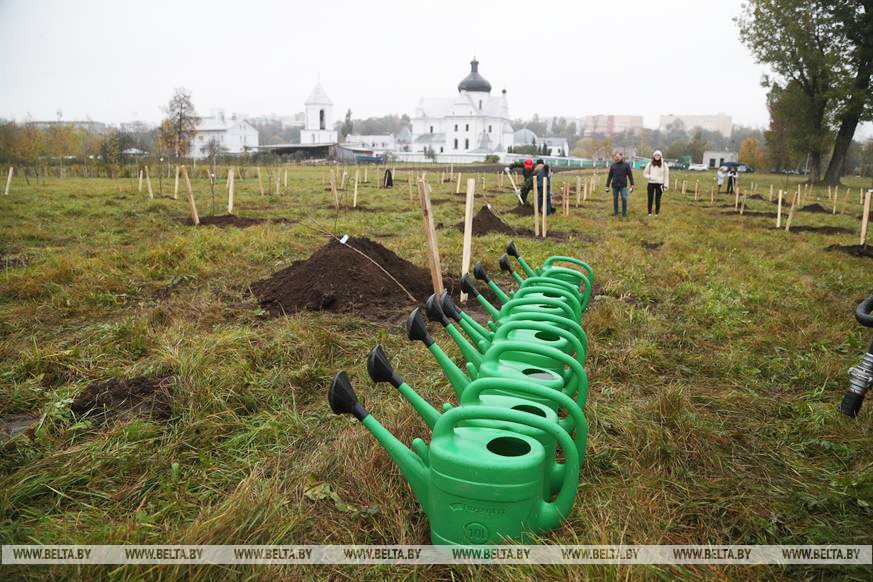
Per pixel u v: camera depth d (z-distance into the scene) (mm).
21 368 4641
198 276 7969
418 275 7902
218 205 17094
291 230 11750
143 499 3027
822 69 39781
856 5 39375
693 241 12406
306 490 3105
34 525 2881
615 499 3086
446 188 28000
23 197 18438
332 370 4848
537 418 2512
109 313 6430
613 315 6273
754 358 5383
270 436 3764
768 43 42156
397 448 2688
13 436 3771
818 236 14422
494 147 108438
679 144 118188
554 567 2465
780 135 65188
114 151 37844
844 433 3852
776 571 2660
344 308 6488
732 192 33312
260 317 6309
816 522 2990
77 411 4039
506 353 3539
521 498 2463
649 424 3824
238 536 2639
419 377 4750
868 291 8258
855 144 77000
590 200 23953
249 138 114688
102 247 10086
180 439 3672
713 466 3473
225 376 4406
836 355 5523
